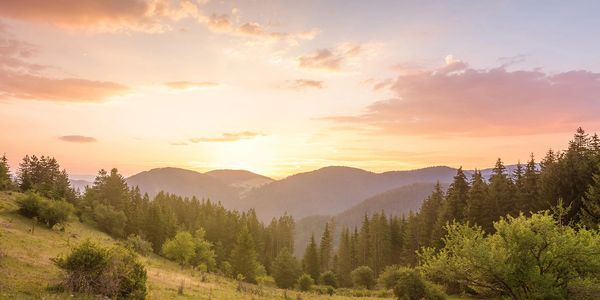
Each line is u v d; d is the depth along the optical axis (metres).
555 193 43.25
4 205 54.09
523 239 17.22
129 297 17.11
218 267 93.75
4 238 30.31
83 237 53.94
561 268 17.03
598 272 16.47
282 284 81.50
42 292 14.93
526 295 17.44
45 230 49.53
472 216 50.06
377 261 98.88
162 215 96.56
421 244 70.38
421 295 32.81
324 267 116.69
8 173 77.56
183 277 36.34
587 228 34.34
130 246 19.05
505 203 49.75
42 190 87.00
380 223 100.56
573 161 43.47
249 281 78.75
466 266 19.09
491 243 19.05
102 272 16.62
